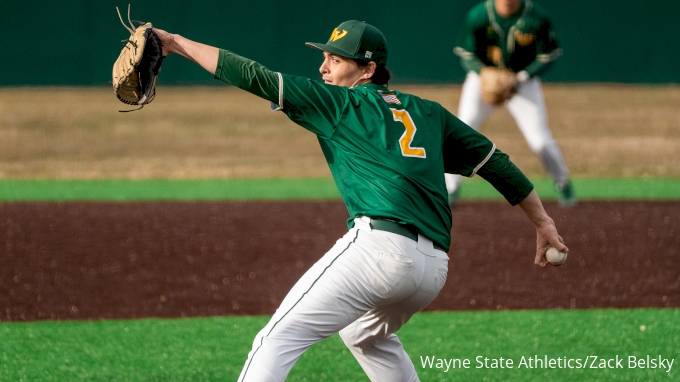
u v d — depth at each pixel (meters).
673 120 56.31
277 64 68.94
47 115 54.22
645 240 25.73
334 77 11.63
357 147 10.59
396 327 11.37
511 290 20.38
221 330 17.09
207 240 25.39
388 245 10.26
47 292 19.70
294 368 14.88
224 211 30.08
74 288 20.09
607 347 16.20
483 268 22.44
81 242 24.81
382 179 10.48
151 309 18.56
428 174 10.66
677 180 38.59
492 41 29.69
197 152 45.44
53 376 14.31
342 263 10.30
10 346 15.85
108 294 19.67
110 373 14.52
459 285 20.80
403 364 11.97
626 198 33.53
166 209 30.31
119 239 25.31
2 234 25.59
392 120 10.78
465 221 28.59
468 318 18.11
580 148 47.75
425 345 16.31
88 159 43.03
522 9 29.19
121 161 42.69
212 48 10.69
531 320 17.94
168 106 59.22
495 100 29.38
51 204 30.92
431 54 70.50
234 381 14.21
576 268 22.45
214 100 62.47
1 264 22.12
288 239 25.70
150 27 10.94
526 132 31.17
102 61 66.69
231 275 21.58
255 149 46.62
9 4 65.31
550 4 71.06
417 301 10.74
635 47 71.62
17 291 19.72
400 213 10.36
